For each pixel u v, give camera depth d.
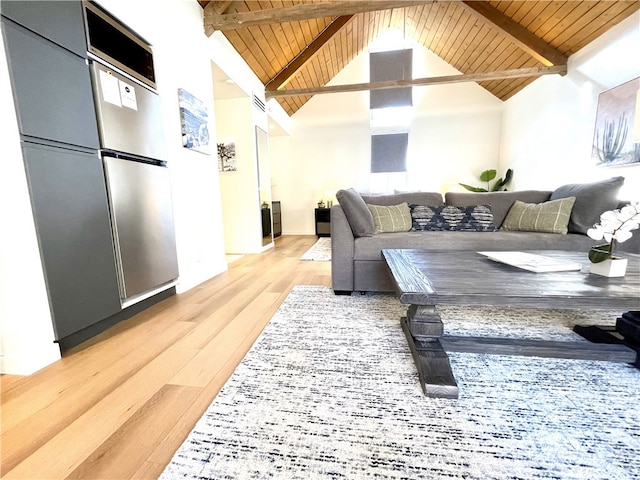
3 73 1.16
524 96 5.05
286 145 6.50
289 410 0.99
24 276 1.23
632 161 2.93
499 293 1.03
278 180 6.61
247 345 1.47
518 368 1.21
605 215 1.20
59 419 0.97
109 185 1.66
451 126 6.00
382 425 0.91
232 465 0.78
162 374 1.23
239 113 4.11
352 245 2.17
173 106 2.33
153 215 2.01
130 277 1.81
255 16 2.81
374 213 2.69
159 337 1.57
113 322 1.74
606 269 1.20
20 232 1.21
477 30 4.55
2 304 1.21
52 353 1.32
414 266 1.43
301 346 1.42
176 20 2.40
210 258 2.86
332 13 2.90
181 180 2.41
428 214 2.73
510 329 1.59
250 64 3.99
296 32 4.12
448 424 0.91
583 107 3.68
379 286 2.17
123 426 0.94
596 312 1.82
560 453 0.80
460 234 2.30
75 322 1.44
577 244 2.14
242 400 1.04
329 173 6.45
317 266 3.29
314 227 6.59
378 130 6.22
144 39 2.01
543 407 0.98
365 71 6.06
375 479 0.74
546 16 3.58
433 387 1.03
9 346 1.23
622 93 3.06
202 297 2.25
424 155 6.14
